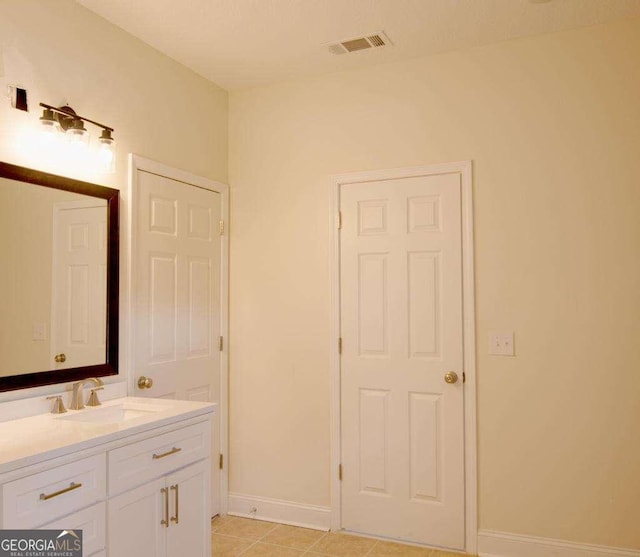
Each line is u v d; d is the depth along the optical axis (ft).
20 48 6.86
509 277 8.91
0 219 6.52
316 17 8.21
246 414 10.74
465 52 9.36
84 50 7.82
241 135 10.96
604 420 8.29
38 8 7.11
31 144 6.96
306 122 10.50
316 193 10.36
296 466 10.28
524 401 8.73
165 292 9.25
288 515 10.26
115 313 8.13
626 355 8.21
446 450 9.17
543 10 8.04
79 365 7.52
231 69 10.07
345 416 9.91
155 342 8.98
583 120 8.57
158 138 9.21
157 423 6.57
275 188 10.71
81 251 7.62
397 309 9.61
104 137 7.69
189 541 7.11
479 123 9.21
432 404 9.30
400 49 9.33
